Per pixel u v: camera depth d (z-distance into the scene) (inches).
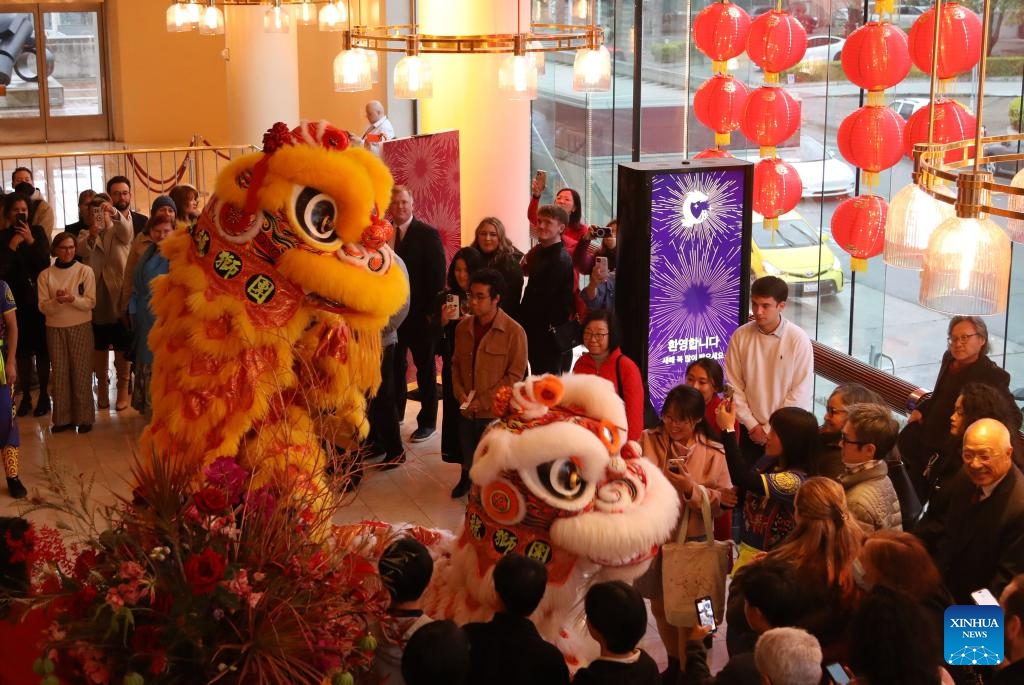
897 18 275.0
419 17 356.5
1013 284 246.2
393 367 288.2
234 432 155.2
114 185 345.1
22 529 120.2
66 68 749.3
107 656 104.5
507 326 253.1
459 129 363.6
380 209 163.5
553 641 157.8
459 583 165.6
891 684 117.0
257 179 156.6
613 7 390.0
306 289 157.8
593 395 163.8
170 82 743.7
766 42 236.2
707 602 171.2
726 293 252.7
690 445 195.3
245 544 110.6
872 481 172.6
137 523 111.5
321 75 601.0
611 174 406.9
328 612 109.4
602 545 154.9
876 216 221.3
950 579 171.0
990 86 250.8
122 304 313.3
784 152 319.3
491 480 159.6
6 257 322.3
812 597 147.5
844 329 308.3
